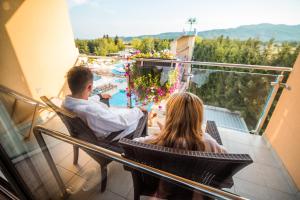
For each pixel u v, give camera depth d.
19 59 2.01
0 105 1.07
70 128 1.40
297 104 1.65
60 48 2.71
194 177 0.87
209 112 2.54
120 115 1.41
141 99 2.42
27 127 1.21
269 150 2.00
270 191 1.53
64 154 1.38
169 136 0.87
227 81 2.28
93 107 1.29
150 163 0.91
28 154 1.15
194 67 2.44
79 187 1.46
